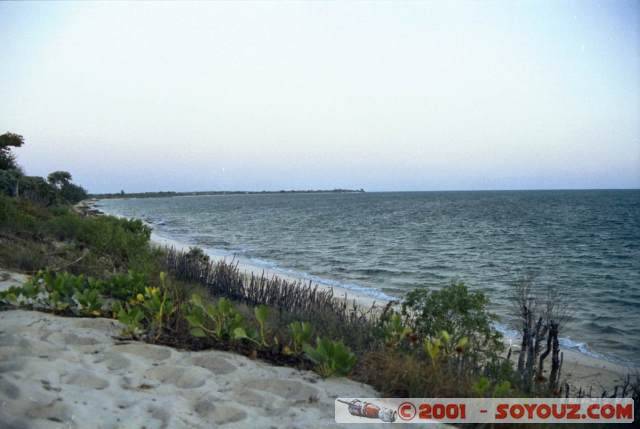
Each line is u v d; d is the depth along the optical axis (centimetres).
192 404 347
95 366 399
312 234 3706
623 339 996
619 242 3062
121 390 354
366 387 415
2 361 382
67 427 288
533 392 477
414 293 636
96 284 648
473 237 3419
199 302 539
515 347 848
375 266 2095
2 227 1161
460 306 595
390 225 4619
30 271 853
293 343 499
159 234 3662
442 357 486
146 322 545
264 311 489
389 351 473
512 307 1129
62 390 339
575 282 1711
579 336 1020
